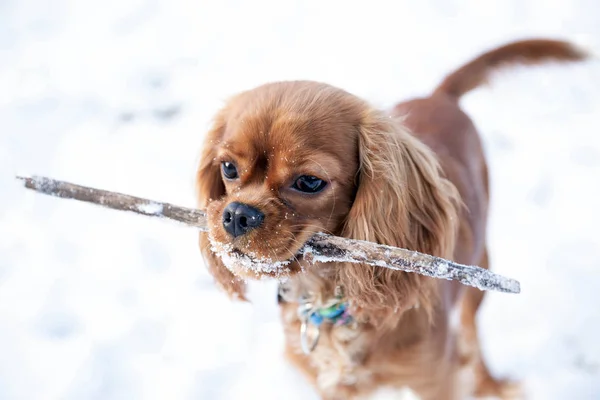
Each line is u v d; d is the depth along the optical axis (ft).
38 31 5.18
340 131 2.07
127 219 3.50
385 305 2.15
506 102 4.23
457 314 2.74
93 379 2.84
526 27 4.90
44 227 3.45
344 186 2.09
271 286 3.09
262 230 1.96
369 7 5.32
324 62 4.65
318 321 2.29
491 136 3.95
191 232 3.41
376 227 2.10
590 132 3.94
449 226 2.22
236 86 4.42
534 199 3.53
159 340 2.96
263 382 2.82
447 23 5.04
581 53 2.98
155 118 4.21
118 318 3.05
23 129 4.15
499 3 5.20
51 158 3.90
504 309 3.06
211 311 3.06
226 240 1.98
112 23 5.26
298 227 2.00
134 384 2.82
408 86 4.36
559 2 5.11
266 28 5.10
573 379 2.82
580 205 3.48
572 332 2.96
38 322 3.04
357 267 2.11
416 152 2.21
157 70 4.65
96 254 3.31
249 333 2.97
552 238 3.32
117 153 3.92
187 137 4.02
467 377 2.86
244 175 2.05
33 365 2.89
